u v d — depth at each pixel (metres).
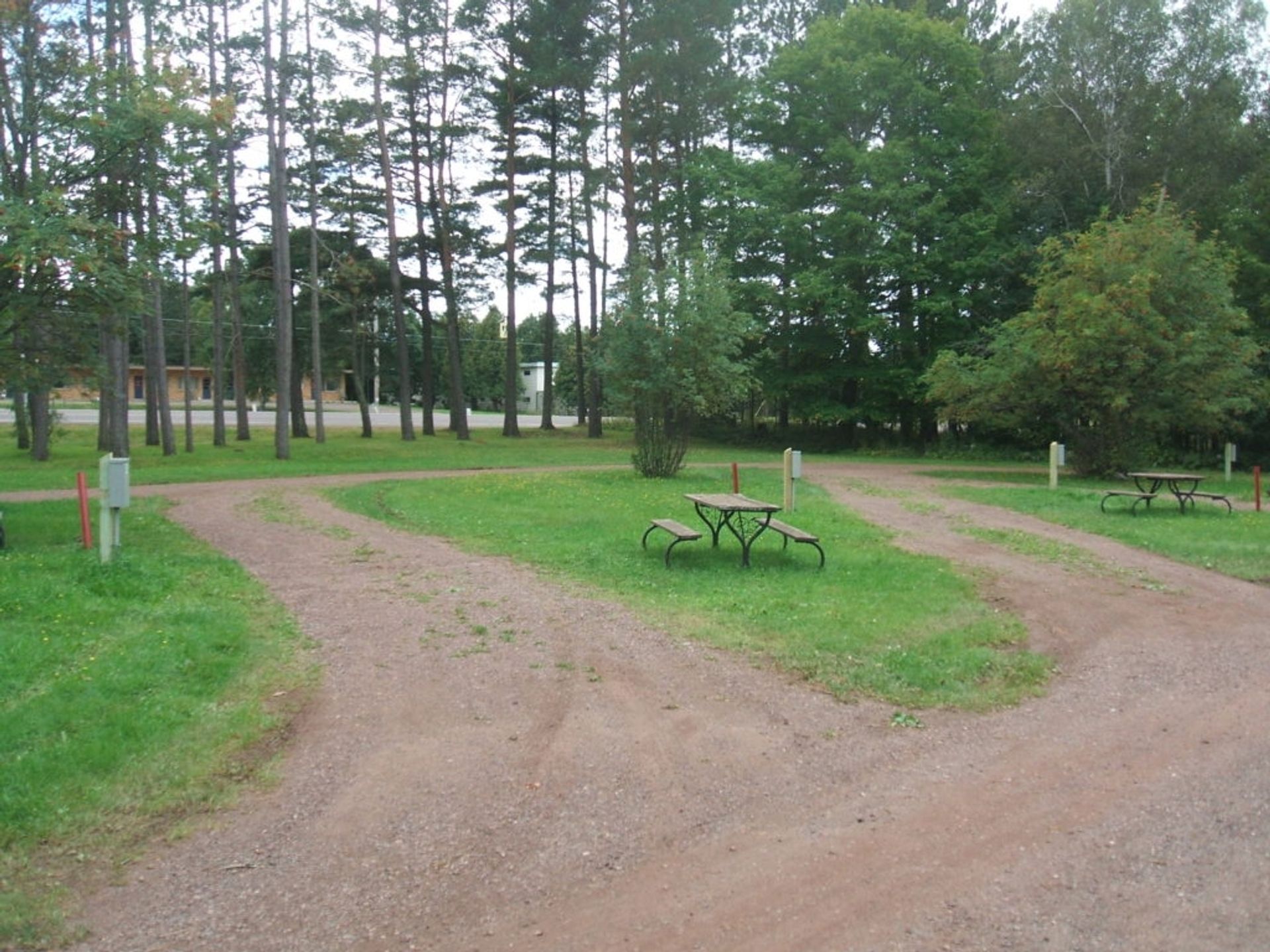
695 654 7.30
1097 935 3.52
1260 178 31.58
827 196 37.72
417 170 40.50
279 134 29.41
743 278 37.09
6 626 7.39
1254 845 4.24
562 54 36.12
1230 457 23.31
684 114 35.66
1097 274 22.61
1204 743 5.58
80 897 3.89
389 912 3.77
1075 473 25.09
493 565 10.94
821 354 38.34
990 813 4.64
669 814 4.64
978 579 10.26
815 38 36.97
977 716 6.11
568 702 6.27
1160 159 34.19
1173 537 13.16
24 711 5.59
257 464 25.58
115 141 12.55
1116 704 6.35
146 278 13.47
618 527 13.88
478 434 44.56
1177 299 22.50
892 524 14.66
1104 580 10.41
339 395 82.69
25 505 15.79
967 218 34.09
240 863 4.18
